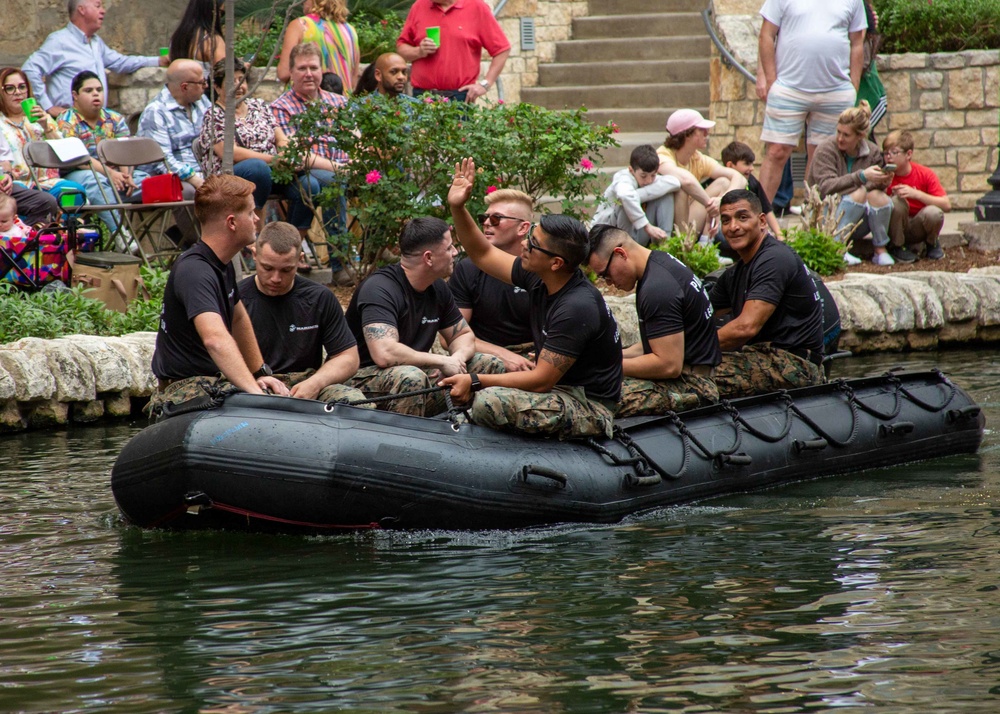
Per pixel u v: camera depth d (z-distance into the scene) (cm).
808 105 2798
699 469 1320
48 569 1082
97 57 2511
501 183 2227
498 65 2564
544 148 2195
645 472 1272
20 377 1675
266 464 1152
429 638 899
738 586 1009
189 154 2223
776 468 1383
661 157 2383
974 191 3203
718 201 2370
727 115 3203
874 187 2614
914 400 1538
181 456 1162
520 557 1107
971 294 2403
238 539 1177
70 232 1997
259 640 901
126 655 875
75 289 1941
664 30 3462
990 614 924
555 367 1243
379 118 2122
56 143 2114
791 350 1512
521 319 1506
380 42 2991
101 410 1773
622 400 1355
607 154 3028
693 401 1385
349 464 1154
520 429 1235
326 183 2209
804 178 3030
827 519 1227
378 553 1123
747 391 1483
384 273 1390
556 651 870
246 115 2233
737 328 1484
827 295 1634
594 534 1188
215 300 1227
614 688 803
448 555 1113
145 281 2047
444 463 1181
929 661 838
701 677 819
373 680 823
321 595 1002
